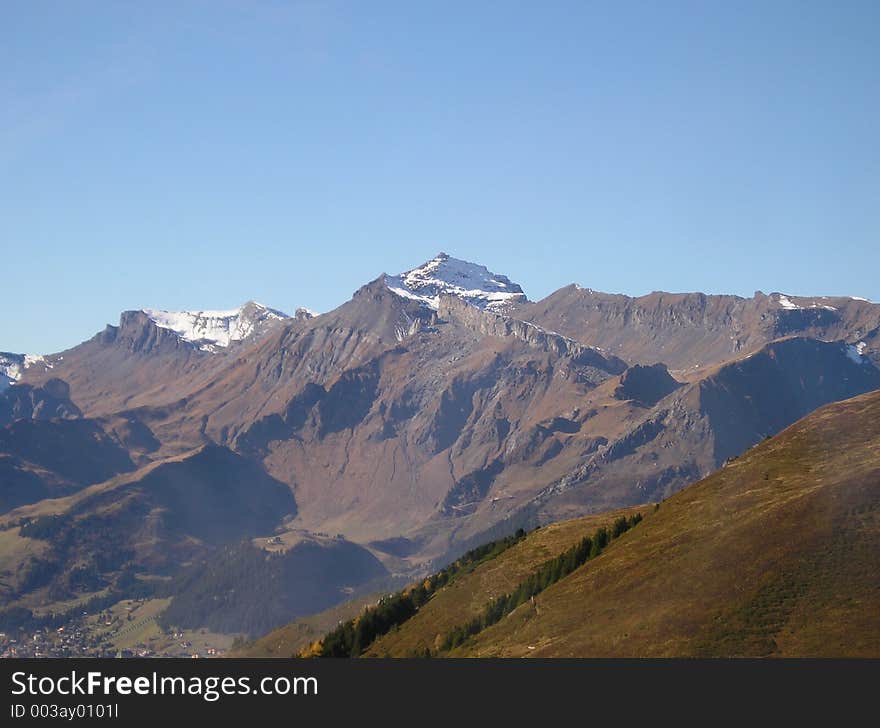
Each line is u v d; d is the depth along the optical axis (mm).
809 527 171500
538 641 183500
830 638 145375
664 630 161625
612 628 173000
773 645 147750
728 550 177750
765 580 162875
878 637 142250
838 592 154875
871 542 162500
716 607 161750
